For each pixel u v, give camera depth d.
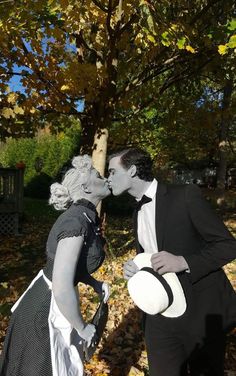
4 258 8.87
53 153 26.97
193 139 12.66
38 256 9.14
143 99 7.86
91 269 2.21
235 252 2.14
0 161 30.47
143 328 2.50
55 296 2.01
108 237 10.74
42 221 14.80
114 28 5.78
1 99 5.98
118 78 7.60
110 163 2.38
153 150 12.21
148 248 2.45
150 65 6.93
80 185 2.21
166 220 2.27
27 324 2.16
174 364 2.32
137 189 2.35
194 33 5.54
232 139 18.06
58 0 4.57
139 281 2.17
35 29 5.71
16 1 4.99
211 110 8.90
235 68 7.48
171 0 5.02
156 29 4.30
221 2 6.72
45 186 24.38
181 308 2.19
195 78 8.45
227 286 2.32
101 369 3.60
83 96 6.62
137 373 3.53
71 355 2.18
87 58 7.26
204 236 2.21
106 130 6.91
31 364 2.10
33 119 6.91
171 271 2.17
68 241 2.04
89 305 5.22
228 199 21.06
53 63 6.19
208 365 2.34
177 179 29.80
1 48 5.97
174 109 8.62
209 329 2.22
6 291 6.02
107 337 4.26
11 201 12.00
